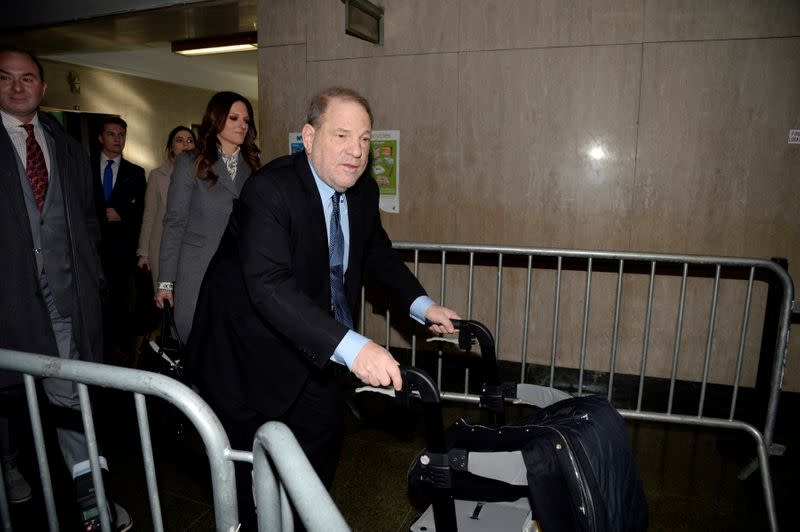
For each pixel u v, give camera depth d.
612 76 3.33
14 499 2.24
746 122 3.15
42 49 5.98
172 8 4.28
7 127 1.94
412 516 2.25
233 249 1.71
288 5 3.94
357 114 1.52
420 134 3.75
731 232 3.26
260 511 1.01
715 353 3.38
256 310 1.62
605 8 3.29
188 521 2.20
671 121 3.27
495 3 3.48
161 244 2.69
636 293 3.48
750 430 2.51
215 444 1.05
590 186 3.46
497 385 1.69
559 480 1.16
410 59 3.70
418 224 3.84
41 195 1.99
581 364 2.89
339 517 0.77
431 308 1.82
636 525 1.30
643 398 3.55
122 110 7.75
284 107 4.06
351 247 1.78
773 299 2.67
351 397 3.37
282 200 1.54
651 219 3.38
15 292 1.89
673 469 2.66
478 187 3.68
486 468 1.48
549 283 3.64
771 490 2.21
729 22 3.11
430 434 1.23
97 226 2.26
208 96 9.30
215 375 1.69
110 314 3.06
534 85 3.47
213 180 2.58
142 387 1.10
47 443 2.73
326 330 1.40
